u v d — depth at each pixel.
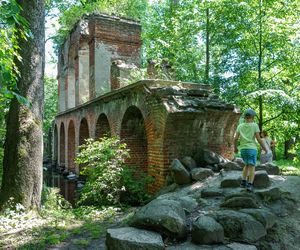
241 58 13.30
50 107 36.59
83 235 6.04
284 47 12.77
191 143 9.16
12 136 7.63
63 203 10.34
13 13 4.06
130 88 10.59
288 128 13.40
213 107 9.20
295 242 5.05
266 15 12.45
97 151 9.88
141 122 11.95
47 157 30.00
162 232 5.00
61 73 26.42
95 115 14.88
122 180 9.61
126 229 5.07
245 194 6.12
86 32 20.20
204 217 5.04
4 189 7.52
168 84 9.95
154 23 23.75
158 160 9.09
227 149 9.78
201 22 15.52
